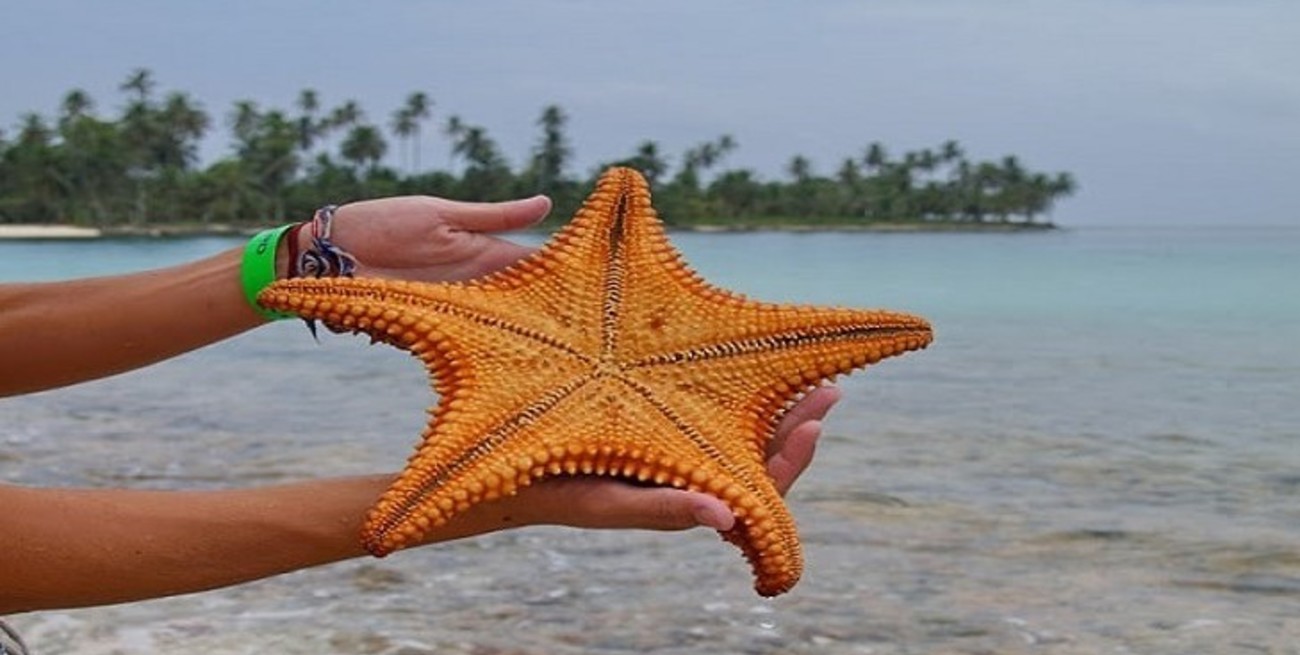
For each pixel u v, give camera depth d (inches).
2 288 44.0
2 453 135.4
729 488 36.2
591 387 38.3
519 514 36.8
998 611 86.1
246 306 43.8
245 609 86.5
